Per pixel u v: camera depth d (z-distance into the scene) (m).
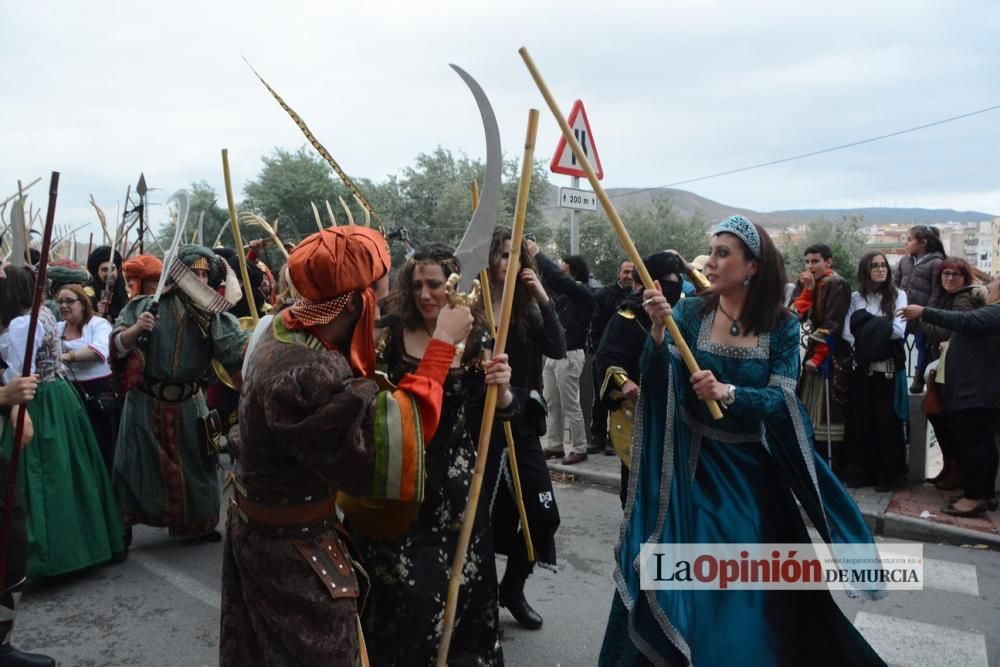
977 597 4.12
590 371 7.70
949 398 5.32
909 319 5.30
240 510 2.07
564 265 7.21
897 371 5.94
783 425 2.84
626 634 2.73
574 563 4.65
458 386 2.61
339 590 2.02
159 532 5.18
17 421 3.01
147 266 4.69
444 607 2.57
